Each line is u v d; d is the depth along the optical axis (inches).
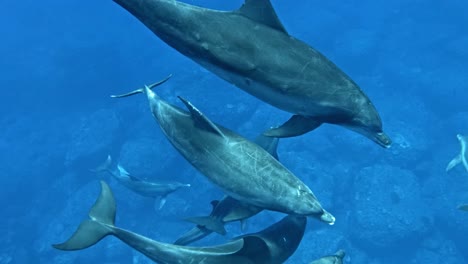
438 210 722.8
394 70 1091.9
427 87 1016.9
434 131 888.3
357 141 815.1
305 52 178.9
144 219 762.2
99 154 864.3
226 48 172.7
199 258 214.1
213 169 199.6
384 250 670.5
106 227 235.1
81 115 1145.4
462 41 1124.5
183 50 179.6
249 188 195.5
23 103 1273.4
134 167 746.8
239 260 207.0
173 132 208.1
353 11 1492.4
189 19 173.6
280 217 659.4
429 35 1243.8
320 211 193.3
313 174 745.0
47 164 962.7
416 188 710.5
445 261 658.8
